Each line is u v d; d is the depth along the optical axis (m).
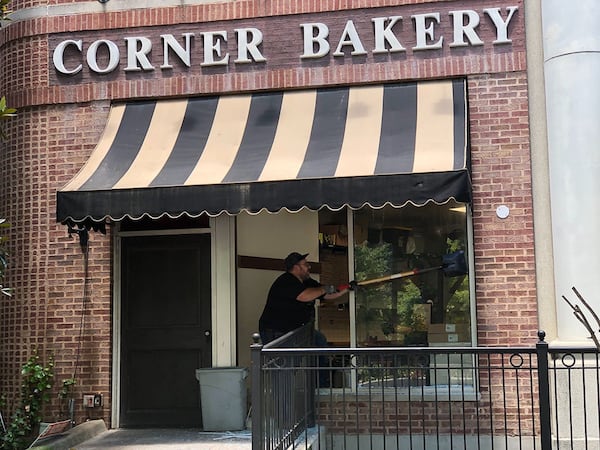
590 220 7.69
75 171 8.70
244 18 8.66
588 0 7.89
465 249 8.27
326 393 8.34
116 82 8.77
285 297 8.20
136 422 8.60
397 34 8.42
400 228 8.49
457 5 8.33
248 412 8.55
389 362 8.36
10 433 8.09
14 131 8.91
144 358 8.69
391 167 7.14
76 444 7.57
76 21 8.88
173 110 8.63
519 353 6.07
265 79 8.56
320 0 8.53
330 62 8.49
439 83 8.34
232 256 8.62
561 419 7.63
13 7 9.08
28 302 8.62
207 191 7.15
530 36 8.17
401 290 8.42
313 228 9.57
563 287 7.71
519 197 8.04
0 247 8.27
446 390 8.04
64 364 8.53
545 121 8.05
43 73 8.88
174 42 8.72
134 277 8.77
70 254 8.63
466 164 7.14
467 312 8.23
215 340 8.49
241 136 8.11
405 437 8.08
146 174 7.64
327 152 7.60
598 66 7.85
